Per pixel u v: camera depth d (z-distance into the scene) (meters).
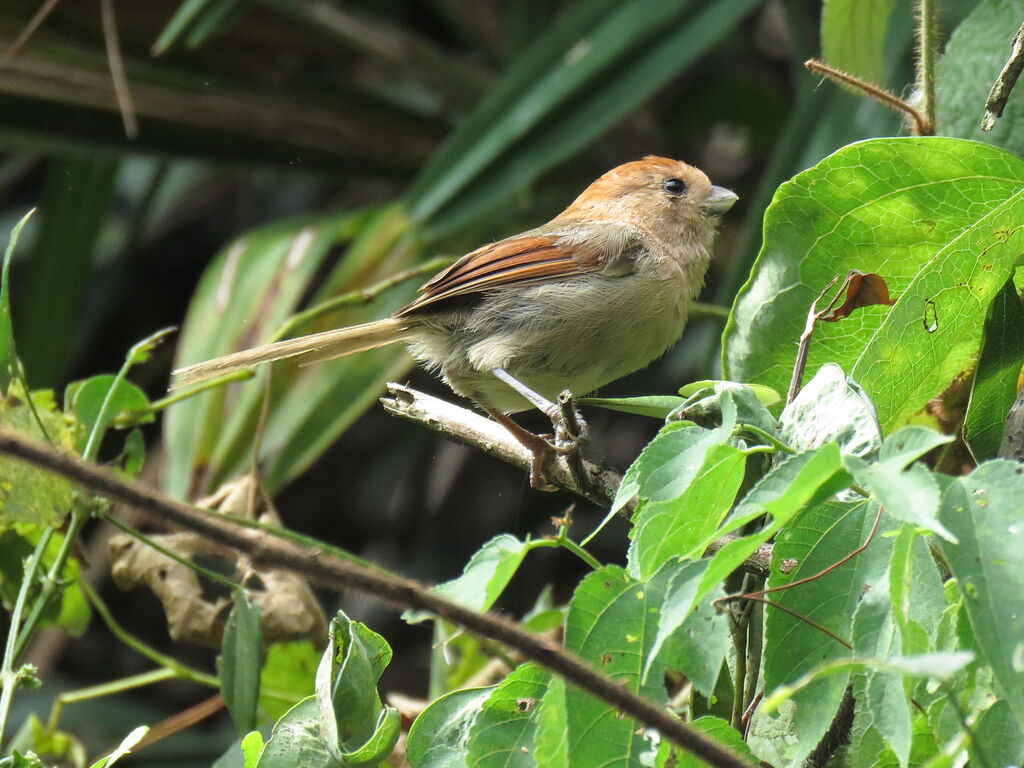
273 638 7.28
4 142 11.94
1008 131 6.54
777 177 9.86
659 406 5.62
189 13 10.24
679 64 10.98
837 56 7.56
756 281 6.16
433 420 7.14
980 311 5.72
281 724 4.80
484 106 11.16
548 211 13.68
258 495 8.23
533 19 13.89
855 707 4.75
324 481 15.45
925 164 5.75
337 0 14.20
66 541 6.62
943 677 3.46
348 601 14.57
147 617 14.91
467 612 3.45
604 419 14.52
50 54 11.84
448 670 8.36
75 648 14.72
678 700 6.91
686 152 15.48
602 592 4.19
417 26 16.03
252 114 12.77
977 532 3.79
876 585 4.21
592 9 11.20
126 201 15.80
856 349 6.13
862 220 5.96
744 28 14.66
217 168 13.21
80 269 12.95
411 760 4.80
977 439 5.80
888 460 3.79
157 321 15.92
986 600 3.67
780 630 4.37
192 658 14.87
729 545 3.88
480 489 14.98
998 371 5.72
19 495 6.39
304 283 11.36
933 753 4.38
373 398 10.67
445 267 10.66
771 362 6.19
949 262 5.50
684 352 13.95
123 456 7.66
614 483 6.63
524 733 4.50
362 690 4.73
